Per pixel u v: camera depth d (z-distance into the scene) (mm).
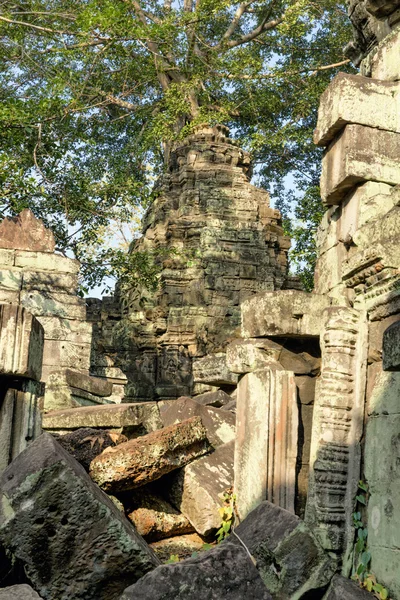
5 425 5914
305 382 6492
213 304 22547
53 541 4395
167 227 23562
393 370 4543
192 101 25688
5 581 4570
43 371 13156
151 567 4453
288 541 4832
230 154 24469
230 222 23438
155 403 8445
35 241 13820
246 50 24781
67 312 13602
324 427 5676
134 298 23656
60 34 17484
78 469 4684
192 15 22391
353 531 5441
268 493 6113
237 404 6555
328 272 6957
